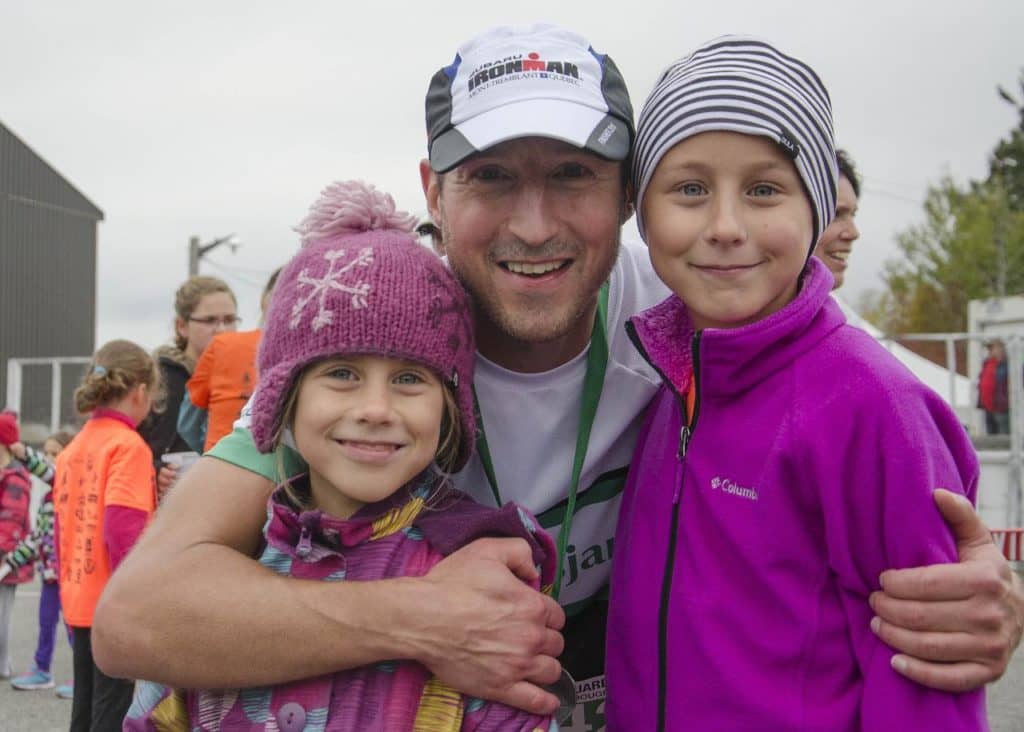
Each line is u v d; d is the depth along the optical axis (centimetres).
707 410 175
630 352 210
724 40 175
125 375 435
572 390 201
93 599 414
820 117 172
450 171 184
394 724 157
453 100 189
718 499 168
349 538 168
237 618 158
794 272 169
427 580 161
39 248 3109
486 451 201
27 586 943
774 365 168
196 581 163
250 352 450
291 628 157
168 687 173
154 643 160
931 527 151
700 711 163
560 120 178
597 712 217
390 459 164
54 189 3158
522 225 180
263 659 158
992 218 2745
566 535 200
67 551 422
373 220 180
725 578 166
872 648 158
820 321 170
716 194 167
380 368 165
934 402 161
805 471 161
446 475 180
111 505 407
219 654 159
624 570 186
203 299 546
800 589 161
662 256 174
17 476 610
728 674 160
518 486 205
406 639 157
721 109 164
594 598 215
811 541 163
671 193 171
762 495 163
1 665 598
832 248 384
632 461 201
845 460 158
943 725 149
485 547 167
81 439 428
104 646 165
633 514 189
